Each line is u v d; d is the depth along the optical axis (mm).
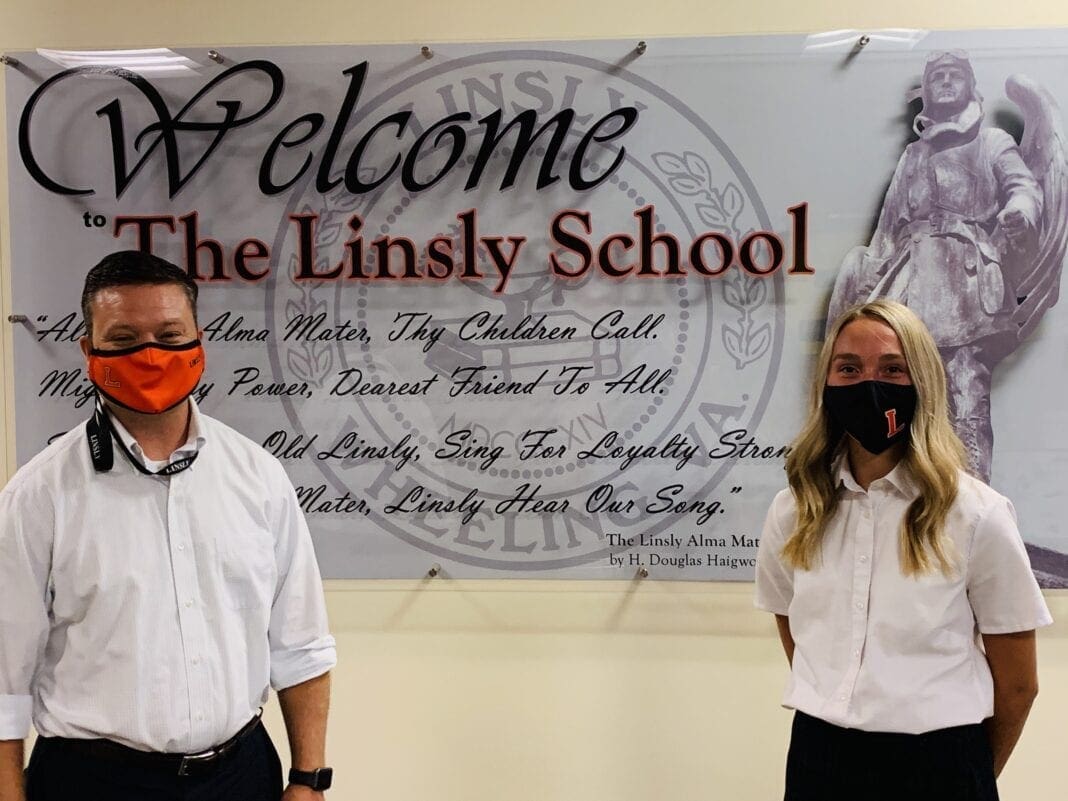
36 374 1879
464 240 1844
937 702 1210
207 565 1223
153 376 1188
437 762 1906
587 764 1888
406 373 1860
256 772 1283
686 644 1859
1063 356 1780
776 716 1859
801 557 1334
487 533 1863
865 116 1794
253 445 1363
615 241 1830
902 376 1276
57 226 1867
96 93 1858
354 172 1846
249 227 1860
